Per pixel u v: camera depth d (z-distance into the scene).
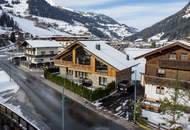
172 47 41.59
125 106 43.34
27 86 57.25
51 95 50.06
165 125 34.28
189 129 32.66
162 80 41.94
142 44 180.75
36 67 82.38
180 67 40.16
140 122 35.88
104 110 41.66
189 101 35.81
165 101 32.50
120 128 34.62
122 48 140.12
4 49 152.00
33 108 42.28
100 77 55.50
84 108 42.59
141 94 50.31
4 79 64.19
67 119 37.62
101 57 54.34
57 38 153.88
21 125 31.31
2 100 46.56
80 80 58.41
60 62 63.44
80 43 57.59
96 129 34.28
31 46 82.88
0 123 35.38
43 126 34.66
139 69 73.62
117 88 53.19
